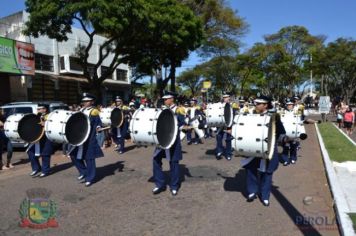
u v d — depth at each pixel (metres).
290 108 11.01
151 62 25.59
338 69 43.69
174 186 7.19
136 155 12.03
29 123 8.97
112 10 17.31
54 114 8.32
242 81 52.62
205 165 10.04
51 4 17.56
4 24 24.39
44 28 18.62
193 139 14.78
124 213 6.16
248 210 6.17
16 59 19.47
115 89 33.44
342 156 10.16
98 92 21.62
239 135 6.11
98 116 8.20
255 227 5.42
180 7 22.80
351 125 19.11
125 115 12.85
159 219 5.84
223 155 11.54
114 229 5.46
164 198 6.96
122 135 12.64
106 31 18.80
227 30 36.19
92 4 16.72
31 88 23.23
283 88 53.41
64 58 26.00
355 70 43.84
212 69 49.12
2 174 9.52
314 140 15.80
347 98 47.56
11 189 7.84
